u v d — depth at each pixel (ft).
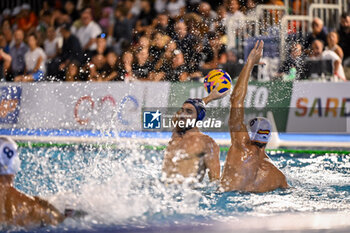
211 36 52.31
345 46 50.85
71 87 49.88
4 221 16.44
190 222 17.76
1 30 59.36
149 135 44.57
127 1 57.31
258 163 21.77
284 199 20.88
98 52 52.95
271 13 52.95
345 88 46.85
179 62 51.26
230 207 19.60
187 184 21.99
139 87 48.98
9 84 50.93
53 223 17.20
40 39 57.72
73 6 60.49
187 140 22.40
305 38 51.37
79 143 40.52
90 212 18.61
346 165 31.45
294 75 49.85
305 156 35.88
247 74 21.62
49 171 28.27
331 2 54.39
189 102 22.74
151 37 52.60
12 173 16.88
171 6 55.21
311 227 16.98
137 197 20.86
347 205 20.31
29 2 63.00
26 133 46.37
